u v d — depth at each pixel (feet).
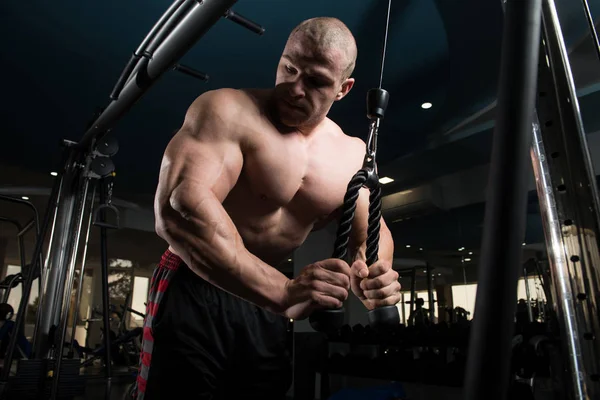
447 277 16.15
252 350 3.01
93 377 14.11
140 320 24.85
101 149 10.00
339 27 2.53
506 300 0.84
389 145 14.85
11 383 9.12
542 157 2.31
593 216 2.06
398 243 17.83
